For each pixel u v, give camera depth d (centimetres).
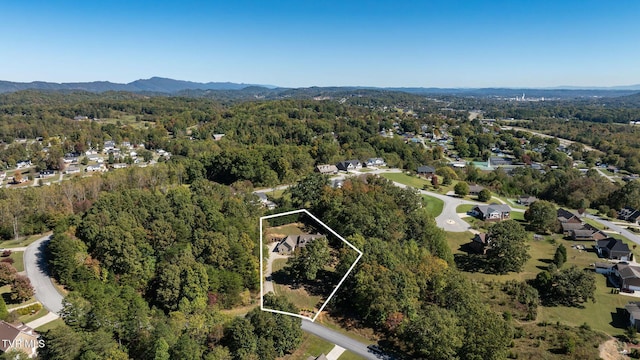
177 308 6431
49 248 7638
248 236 7981
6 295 6875
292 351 5781
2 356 4775
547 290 7938
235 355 5141
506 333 5769
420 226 8994
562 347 6000
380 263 6894
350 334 6241
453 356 5253
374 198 10156
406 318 6059
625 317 7106
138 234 7469
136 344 5256
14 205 9506
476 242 9856
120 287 6825
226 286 6819
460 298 6612
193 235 7850
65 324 5566
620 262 9206
